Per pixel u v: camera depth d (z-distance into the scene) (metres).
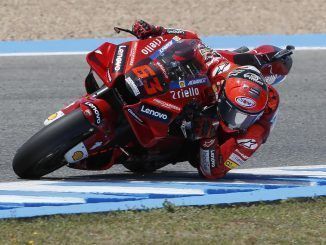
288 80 39.25
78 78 38.69
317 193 21.83
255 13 53.34
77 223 18.72
